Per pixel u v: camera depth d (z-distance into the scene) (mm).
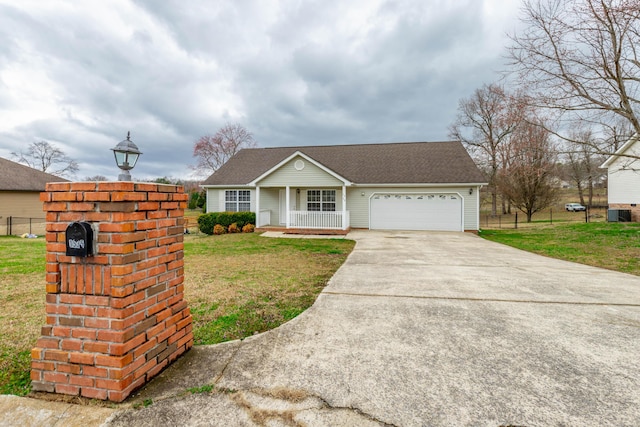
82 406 1959
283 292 4797
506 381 2283
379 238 12430
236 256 8359
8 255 8570
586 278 5668
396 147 18406
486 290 4809
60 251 2080
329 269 6562
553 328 3293
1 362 2602
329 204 16219
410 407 1978
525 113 9352
